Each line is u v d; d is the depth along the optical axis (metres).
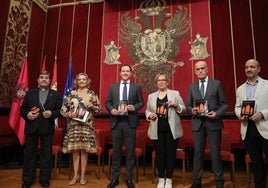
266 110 2.87
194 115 3.34
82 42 6.74
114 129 3.42
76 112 3.58
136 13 6.49
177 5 6.22
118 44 6.44
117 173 3.36
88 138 3.61
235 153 5.31
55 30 7.03
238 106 3.21
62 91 6.56
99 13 6.80
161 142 3.45
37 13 6.79
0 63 5.39
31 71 6.43
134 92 3.55
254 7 5.61
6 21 5.62
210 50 5.73
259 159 2.96
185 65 5.86
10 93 5.64
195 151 3.31
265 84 3.03
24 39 6.22
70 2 7.09
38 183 3.71
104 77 6.34
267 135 2.84
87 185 3.64
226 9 5.82
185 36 5.99
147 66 6.11
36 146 3.53
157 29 6.24
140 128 5.53
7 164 5.14
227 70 5.54
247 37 5.53
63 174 4.45
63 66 6.72
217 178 3.13
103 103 6.15
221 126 3.25
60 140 4.68
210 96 3.33
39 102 3.55
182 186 3.69
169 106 3.45
